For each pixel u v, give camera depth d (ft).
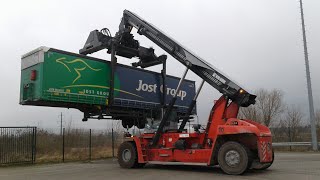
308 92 81.20
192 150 43.55
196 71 46.91
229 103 43.14
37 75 49.26
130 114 59.82
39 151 78.89
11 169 52.26
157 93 64.03
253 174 38.81
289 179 34.40
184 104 69.41
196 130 44.42
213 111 43.39
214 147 41.19
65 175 42.34
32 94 49.42
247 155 38.19
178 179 36.37
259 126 40.86
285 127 105.91
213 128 42.91
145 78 62.18
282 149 84.74
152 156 47.65
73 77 51.72
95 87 54.34
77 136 89.20
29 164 59.67
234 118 41.68
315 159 57.16
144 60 61.11
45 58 49.14
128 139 50.34
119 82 57.77
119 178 38.19
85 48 57.57
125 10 55.52
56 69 49.98
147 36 52.49
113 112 57.77
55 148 83.82
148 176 39.42
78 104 53.42
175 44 49.14
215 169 45.37
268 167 42.78
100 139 89.35
